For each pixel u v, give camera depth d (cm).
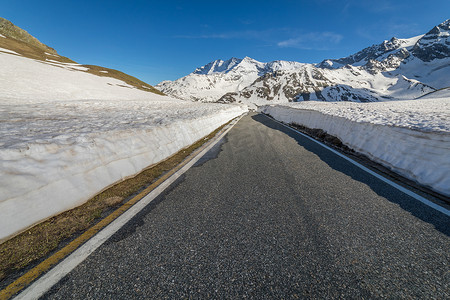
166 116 934
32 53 5844
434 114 657
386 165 425
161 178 374
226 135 919
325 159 495
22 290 139
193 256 173
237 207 259
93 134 360
